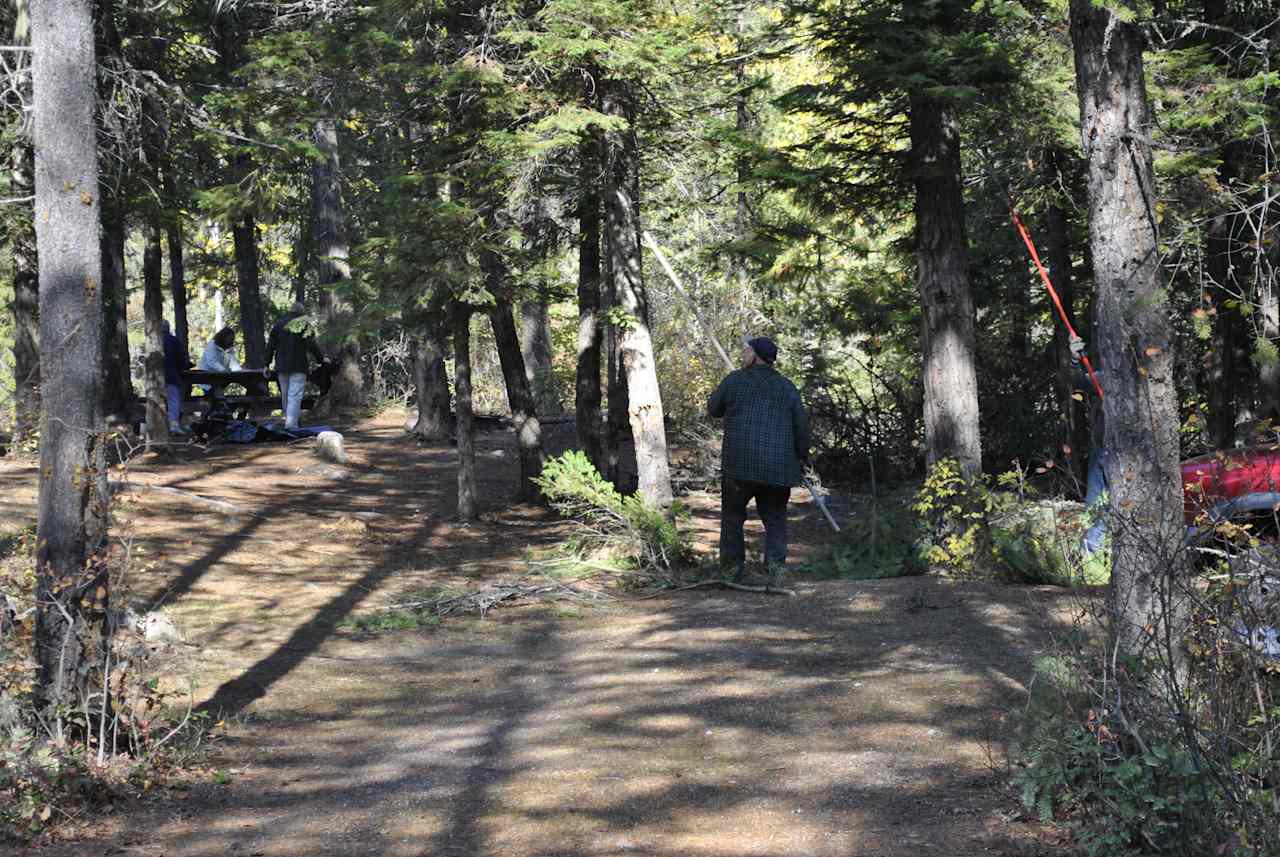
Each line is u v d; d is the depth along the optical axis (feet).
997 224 55.47
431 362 63.00
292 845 14.60
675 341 67.05
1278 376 38.52
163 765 17.33
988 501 31.24
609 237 40.19
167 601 28.32
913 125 34.27
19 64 30.25
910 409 57.62
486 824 15.17
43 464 17.44
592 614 29.25
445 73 36.65
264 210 44.80
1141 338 16.57
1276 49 28.48
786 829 14.60
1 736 16.22
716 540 40.68
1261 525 16.05
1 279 46.29
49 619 17.17
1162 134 26.12
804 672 22.31
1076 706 15.49
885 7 33.17
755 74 43.21
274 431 59.62
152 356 50.31
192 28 55.67
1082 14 17.11
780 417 31.55
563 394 81.66
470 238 38.09
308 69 38.45
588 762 17.60
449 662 24.70
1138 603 15.72
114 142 39.75
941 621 25.39
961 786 15.69
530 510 44.52
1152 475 16.38
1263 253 19.43
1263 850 11.80
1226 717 13.17
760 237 37.17
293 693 22.00
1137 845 13.26
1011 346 57.77
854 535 34.86
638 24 36.01
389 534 39.09
